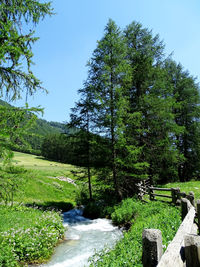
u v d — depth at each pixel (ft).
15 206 34.83
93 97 44.91
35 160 207.21
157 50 57.41
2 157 11.58
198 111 74.95
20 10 14.47
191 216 13.97
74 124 50.55
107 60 43.21
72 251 23.06
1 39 12.06
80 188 60.03
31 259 19.99
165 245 13.88
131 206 33.63
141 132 46.65
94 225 34.17
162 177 66.28
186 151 76.23
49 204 46.70
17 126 11.75
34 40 13.87
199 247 6.49
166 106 49.80
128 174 41.83
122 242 17.74
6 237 20.42
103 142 42.96
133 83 52.24
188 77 80.84
